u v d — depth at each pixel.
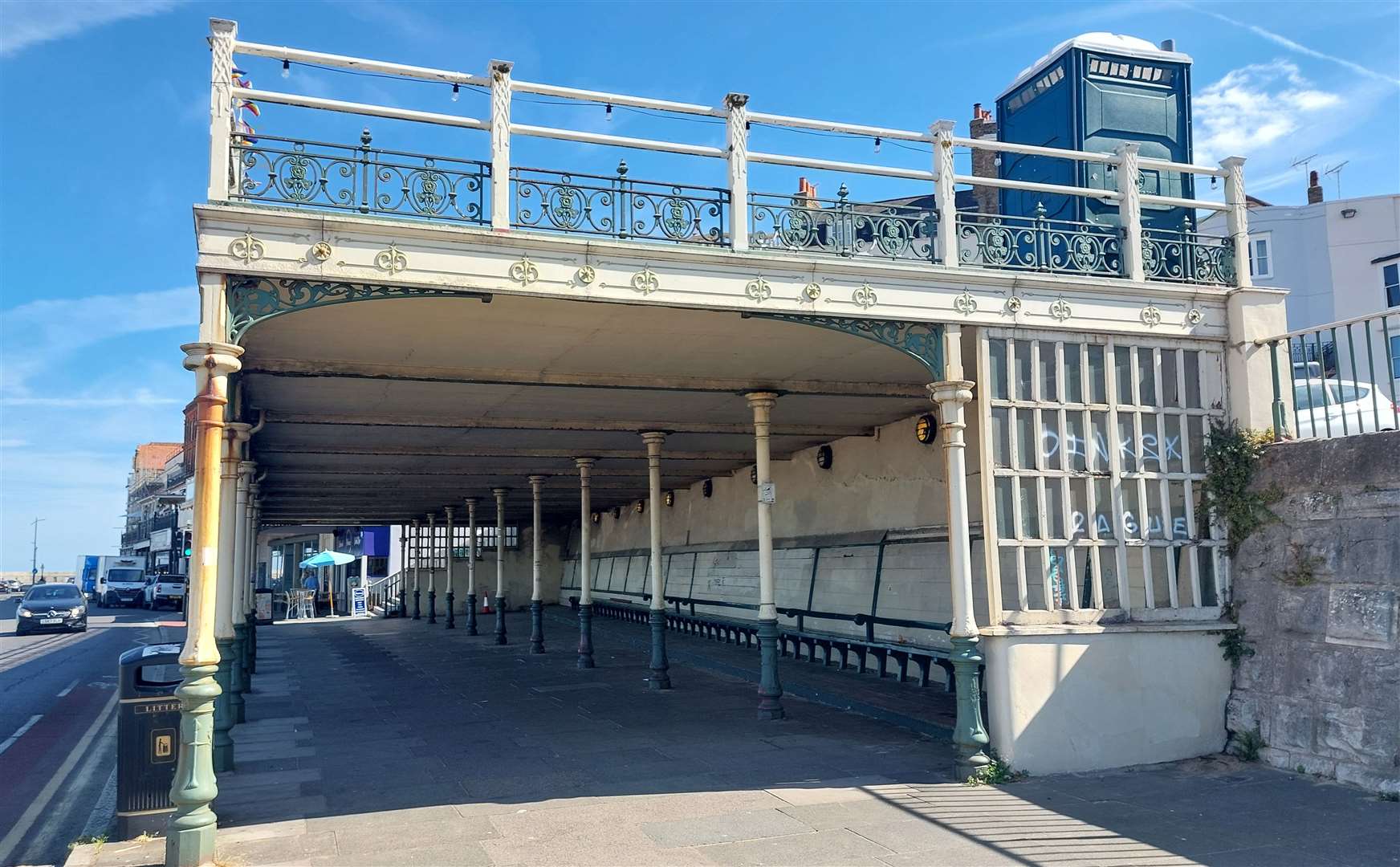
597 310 8.12
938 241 8.72
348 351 9.82
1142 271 9.33
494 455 16.55
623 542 30.42
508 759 9.01
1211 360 9.52
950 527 8.58
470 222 7.32
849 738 9.91
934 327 8.66
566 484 22.89
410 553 37.81
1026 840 6.37
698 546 23.22
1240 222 9.77
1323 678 8.05
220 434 6.55
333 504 27.42
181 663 6.17
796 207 8.39
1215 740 8.79
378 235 7.01
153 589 49.25
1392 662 7.50
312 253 6.84
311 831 6.67
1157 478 9.12
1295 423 9.12
